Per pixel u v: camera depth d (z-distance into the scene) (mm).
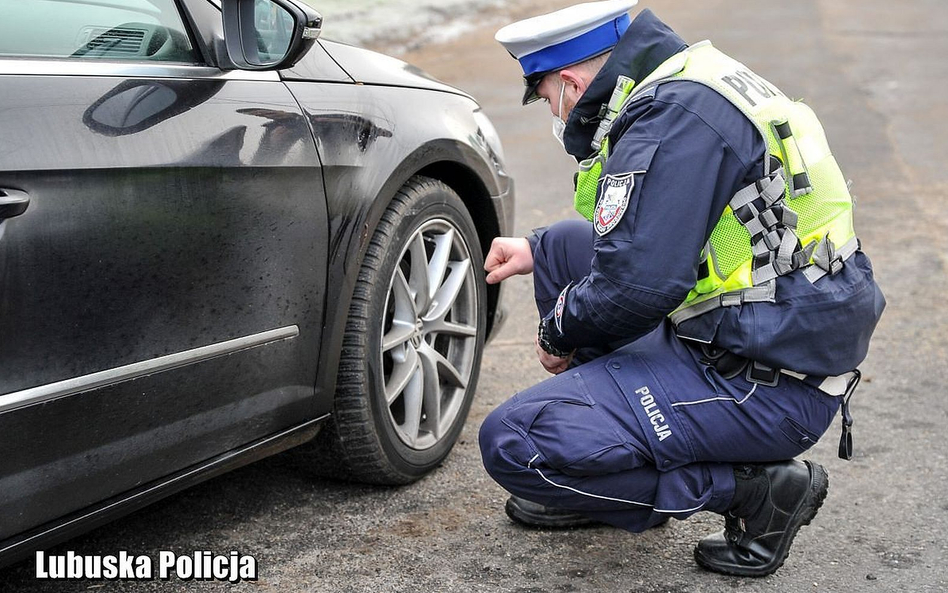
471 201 3027
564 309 2172
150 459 2025
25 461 1787
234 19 2188
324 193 2322
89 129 1840
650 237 1987
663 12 15266
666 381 2166
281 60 2172
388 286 2568
